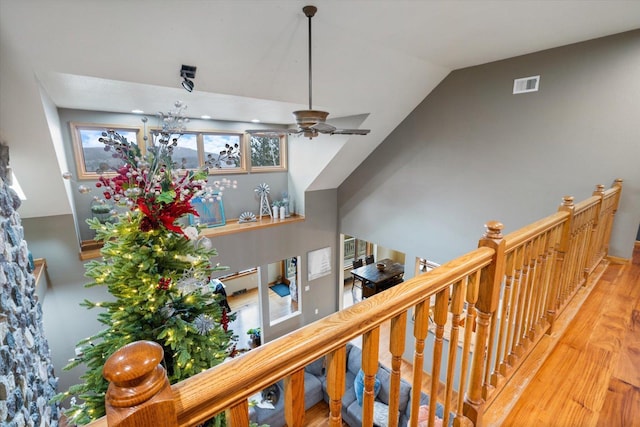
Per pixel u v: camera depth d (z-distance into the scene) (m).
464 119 4.41
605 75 3.22
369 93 4.11
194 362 1.75
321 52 3.08
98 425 0.47
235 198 5.86
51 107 3.38
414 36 3.02
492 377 1.58
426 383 4.53
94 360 1.77
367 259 8.62
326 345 0.68
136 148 1.64
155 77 2.82
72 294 4.01
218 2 2.25
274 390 4.34
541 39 3.23
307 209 6.37
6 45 2.08
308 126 2.60
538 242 1.71
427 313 0.97
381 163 5.70
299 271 6.59
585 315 2.35
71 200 3.93
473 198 4.51
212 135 5.49
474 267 1.15
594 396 1.59
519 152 3.96
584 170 3.50
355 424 4.24
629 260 3.44
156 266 1.79
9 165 2.68
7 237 2.21
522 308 1.70
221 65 2.89
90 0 1.97
